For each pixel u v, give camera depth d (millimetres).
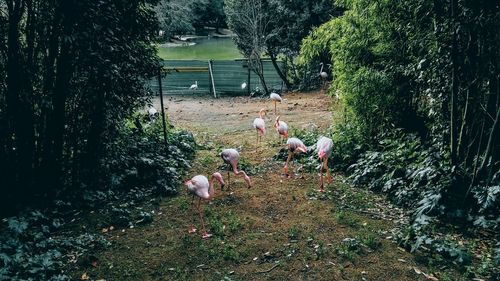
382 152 8461
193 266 5434
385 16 8211
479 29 6148
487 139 6758
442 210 6523
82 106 7027
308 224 6480
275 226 6438
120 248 5809
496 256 5363
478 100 6547
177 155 9438
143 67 7176
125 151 8227
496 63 6172
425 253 5664
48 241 5680
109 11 6129
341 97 9414
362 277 5168
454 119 6773
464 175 6754
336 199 7418
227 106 17797
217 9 35500
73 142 7070
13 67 6000
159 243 5961
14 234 5648
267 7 20172
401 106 8773
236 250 5766
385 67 8680
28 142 6422
